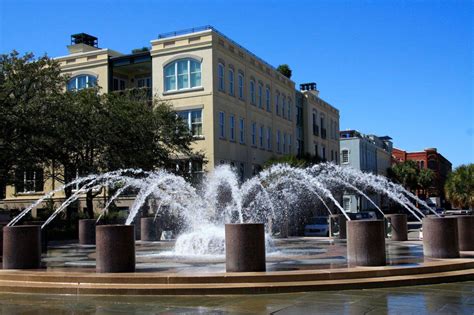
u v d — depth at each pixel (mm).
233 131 43250
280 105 53250
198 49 40406
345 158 76188
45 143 32156
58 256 17406
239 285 10719
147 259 15320
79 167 34469
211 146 39500
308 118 59969
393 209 73625
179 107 40625
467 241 16062
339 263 13211
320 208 45094
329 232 31750
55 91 32781
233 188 37875
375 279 11352
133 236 12203
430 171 90562
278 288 10664
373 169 84750
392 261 13383
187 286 10758
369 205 71438
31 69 31469
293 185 39719
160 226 28969
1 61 31297
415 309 8898
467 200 57344
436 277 11688
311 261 13859
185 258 15633
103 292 10859
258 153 47375
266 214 37156
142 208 36812
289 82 55688
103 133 33594
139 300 10141
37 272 12203
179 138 36656
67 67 45688
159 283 11000
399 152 115250
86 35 51625
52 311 9242
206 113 39812
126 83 46781
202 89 40000
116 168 34719
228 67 42469
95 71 44844
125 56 43781
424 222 14484
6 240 13398
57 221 33969
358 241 12586
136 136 34344
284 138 53844
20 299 10539
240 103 44344
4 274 12164
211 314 8727
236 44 44094
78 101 33688
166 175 35094
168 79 41469
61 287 11133
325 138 65438
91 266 13734
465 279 12094
